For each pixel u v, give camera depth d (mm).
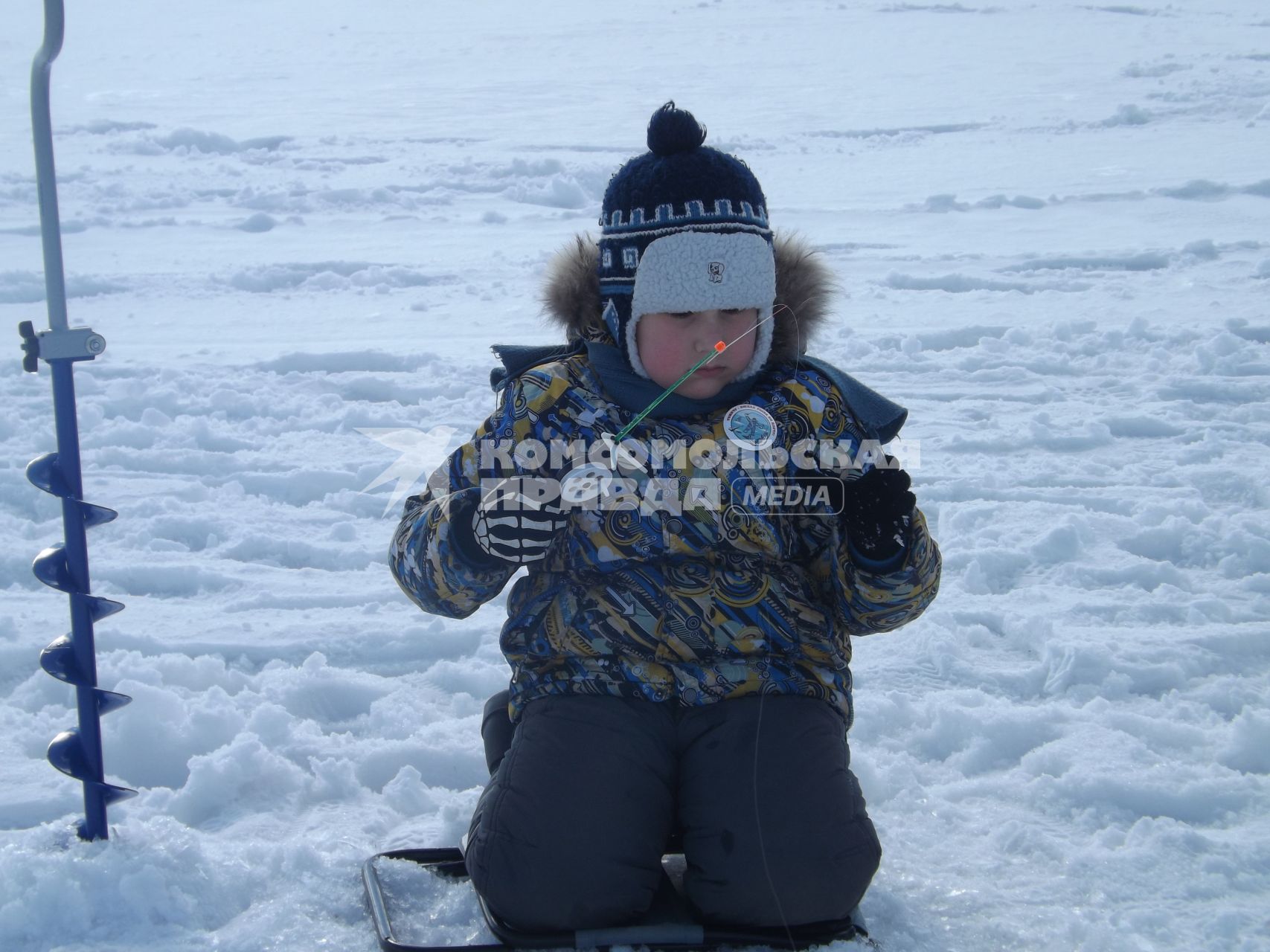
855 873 1873
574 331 2139
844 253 7789
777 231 2305
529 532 1871
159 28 28391
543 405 2010
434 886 2082
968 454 4520
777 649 2010
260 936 1927
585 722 1945
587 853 1854
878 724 2715
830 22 25109
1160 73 17047
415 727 2746
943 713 2686
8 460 4430
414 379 5414
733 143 12641
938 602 3332
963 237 8250
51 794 2391
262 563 3723
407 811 2418
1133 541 3691
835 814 1881
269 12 31109
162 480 4328
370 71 20141
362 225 9211
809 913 1876
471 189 10484
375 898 2008
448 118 14891
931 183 10336
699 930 1902
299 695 2854
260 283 7363
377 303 6926
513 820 1878
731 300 1896
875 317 6332
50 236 1952
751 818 1866
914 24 24375
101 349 2002
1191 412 4875
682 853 2131
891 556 1917
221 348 5996
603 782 1891
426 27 26797
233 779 2420
